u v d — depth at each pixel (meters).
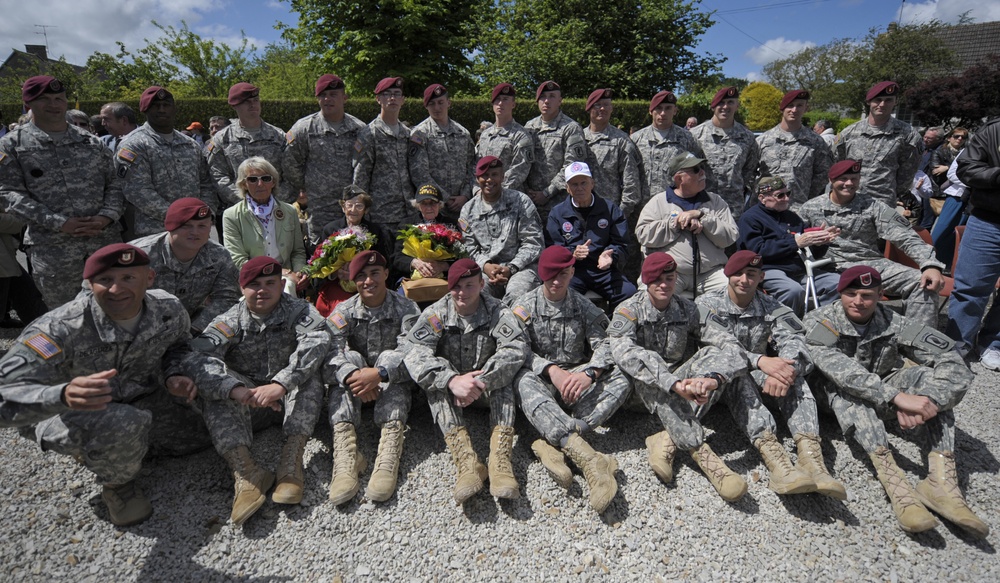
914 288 4.45
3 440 3.47
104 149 4.26
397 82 5.05
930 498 2.99
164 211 4.28
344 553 2.73
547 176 5.72
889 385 3.34
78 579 2.55
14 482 3.11
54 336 2.61
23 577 2.55
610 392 3.42
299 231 4.70
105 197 4.27
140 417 2.72
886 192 5.55
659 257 3.45
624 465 3.34
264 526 2.87
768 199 4.62
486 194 4.80
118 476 2.78
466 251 4.66
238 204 4.42
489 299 3.64
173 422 3.21
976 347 4.96
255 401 2.98
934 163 8.25
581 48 19.94
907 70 29.50
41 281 4.19
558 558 2.72
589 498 3.00
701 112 18.95
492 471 3.04
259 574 2.61
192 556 2.69
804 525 2.93
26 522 2.84
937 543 2.85
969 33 32.03
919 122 21.91
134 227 4.78
